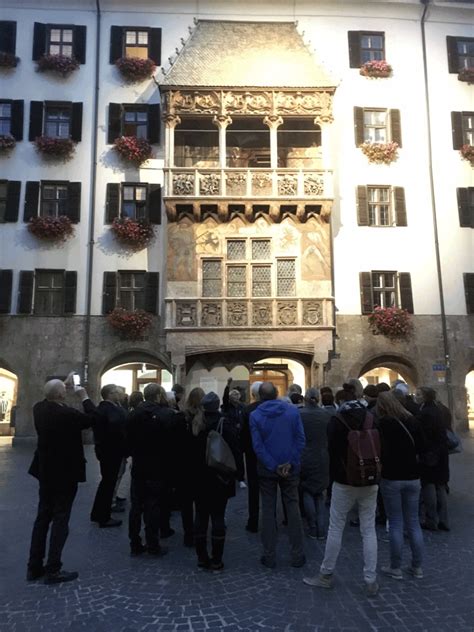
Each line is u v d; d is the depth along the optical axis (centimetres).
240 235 1934
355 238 2052
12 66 2078
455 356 2009
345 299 2008
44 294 1967
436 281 2052
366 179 2103
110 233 1994
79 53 2117
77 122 2064
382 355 1984
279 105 1950
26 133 2052
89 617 483
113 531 772
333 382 1953
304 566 614
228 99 1939
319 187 1927
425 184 2117
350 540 720
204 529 611
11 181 2005
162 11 2172
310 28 2195
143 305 1980
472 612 487
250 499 773
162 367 1984
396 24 2227
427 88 2183
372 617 478
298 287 1919
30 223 1961
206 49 2027
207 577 581
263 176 1928
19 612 495
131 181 2041
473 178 2144
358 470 520
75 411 593
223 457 586
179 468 694
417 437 575
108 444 792
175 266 1909
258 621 472
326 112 1955
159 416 670
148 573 595
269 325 1864
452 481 1118
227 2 2181
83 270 1973
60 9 2148
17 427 1867
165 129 1939
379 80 2183
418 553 571
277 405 618
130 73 2091
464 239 2095
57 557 571
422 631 451
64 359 1917
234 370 1917
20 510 895
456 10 2250
